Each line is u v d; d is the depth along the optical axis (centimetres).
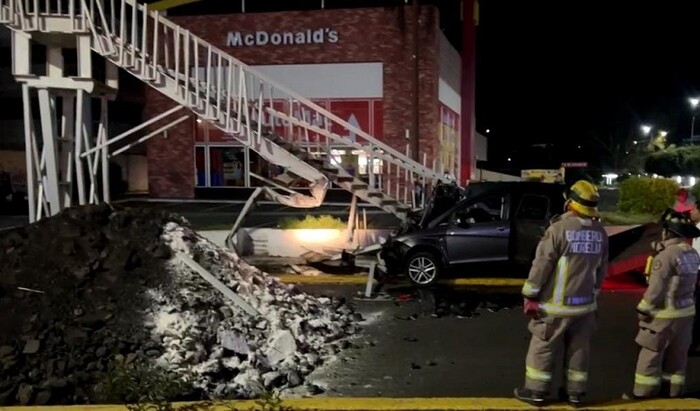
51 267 713
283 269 1224
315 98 2580
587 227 498
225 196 2722
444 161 2808
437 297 1009
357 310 927
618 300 983
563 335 508
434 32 2495
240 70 1253
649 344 532
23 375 579
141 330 652
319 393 605
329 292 1050
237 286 762
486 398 539
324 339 759
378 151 1711
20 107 2836
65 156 1208
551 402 526
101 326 654
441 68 2684
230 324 693
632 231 1115
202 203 2578
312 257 1252
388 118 2542
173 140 2714
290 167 1245
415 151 2377
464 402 529
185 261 745
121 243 754
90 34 1138
